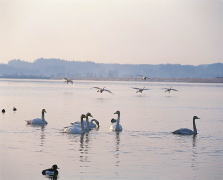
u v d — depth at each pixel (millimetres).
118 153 40719
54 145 44094
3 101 112812
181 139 49438
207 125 65375
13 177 32438
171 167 35906
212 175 33812
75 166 35625
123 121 67875
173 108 100938
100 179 32094
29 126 58625
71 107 96312
